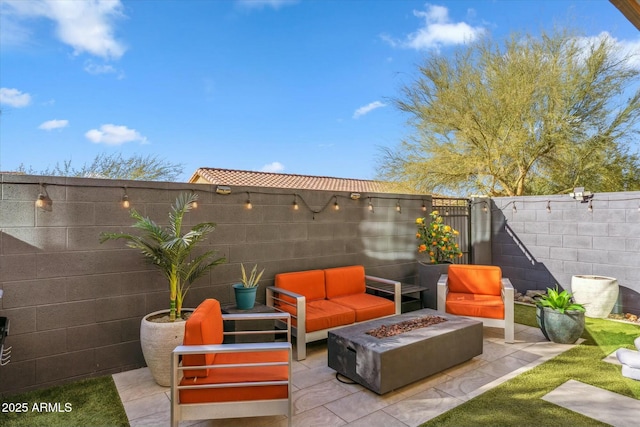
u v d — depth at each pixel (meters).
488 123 8.51
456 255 6.33
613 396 3.07
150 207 3.93
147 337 3.33
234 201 4.50
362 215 5.72
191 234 3.44
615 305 5.25
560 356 3.95
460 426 2.70
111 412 2.97
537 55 8.15
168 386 3.39
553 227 6.47
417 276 6.44
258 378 2.62
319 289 4.88
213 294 4.34
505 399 3.07
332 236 5.38
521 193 9.02
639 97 7.79
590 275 5.91
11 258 3.26
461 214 7.38
